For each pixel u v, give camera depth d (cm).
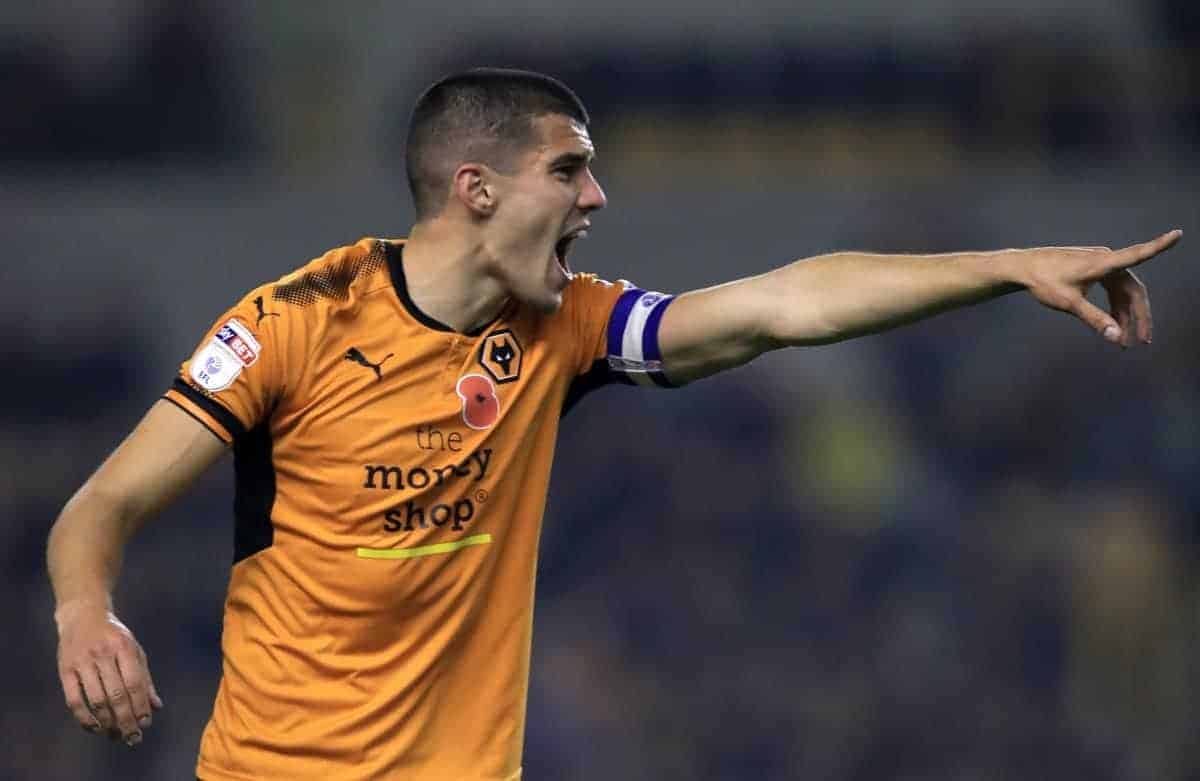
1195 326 4384
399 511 1327
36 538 4006
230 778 1365
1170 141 4950
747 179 4888
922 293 1312
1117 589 3919
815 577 3931
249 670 1356
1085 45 4959
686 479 4006
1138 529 3988
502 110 1339
